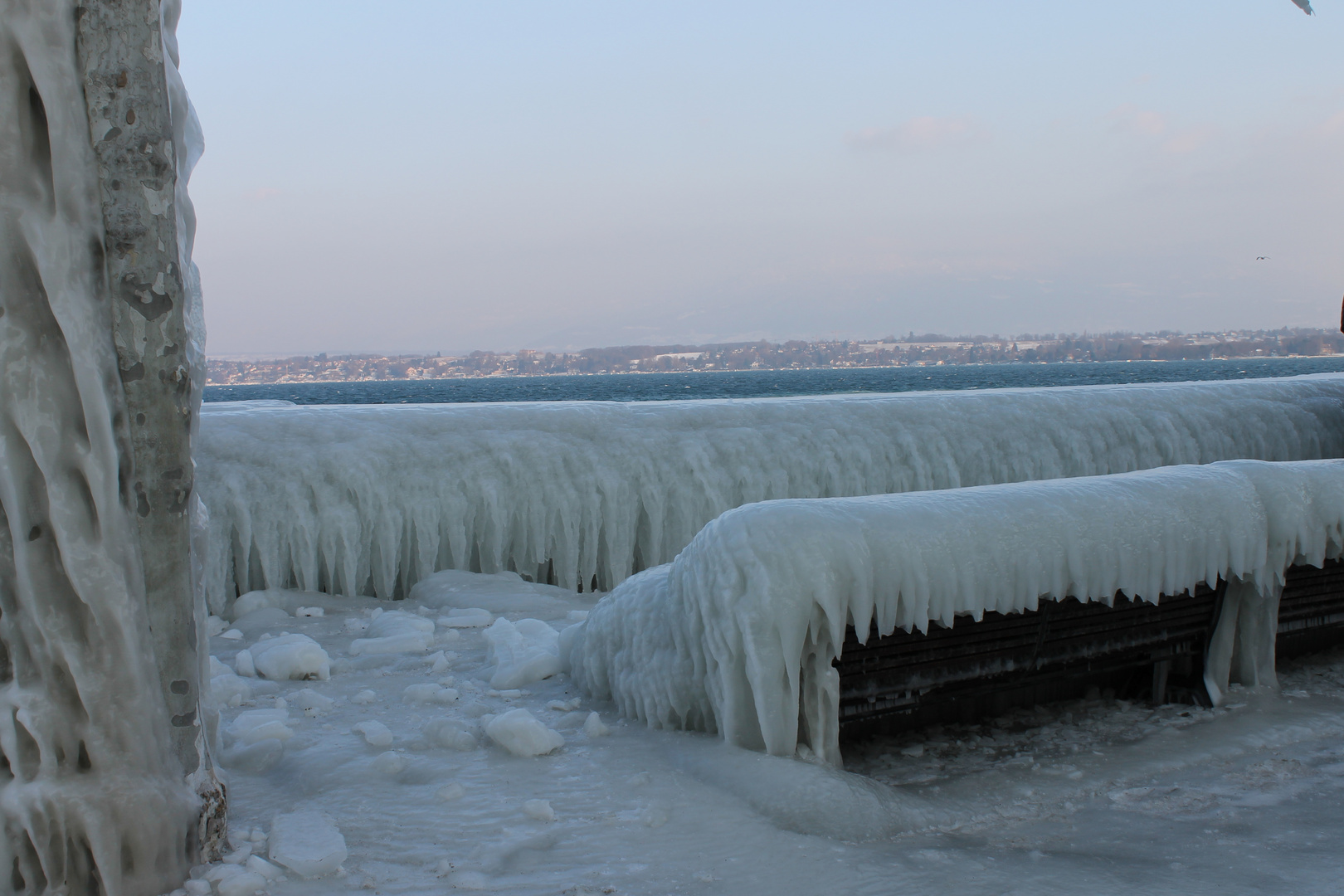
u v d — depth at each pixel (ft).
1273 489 14.28
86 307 8.09
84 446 8.10
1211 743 13.17
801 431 26.00
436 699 14.94
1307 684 15.78
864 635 11.34
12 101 7.80
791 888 8.99
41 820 8.13
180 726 8.97
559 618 20.68
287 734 13.07
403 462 23.16
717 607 11.73
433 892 8.91
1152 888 9.02
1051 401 29.25
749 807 10.60
